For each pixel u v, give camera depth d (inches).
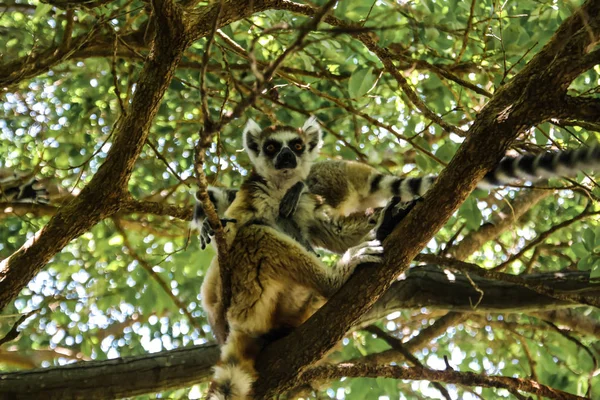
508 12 475.2
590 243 388.5
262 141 434.0
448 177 288.0
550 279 418.3
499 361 539.2
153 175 525.7
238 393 315.6
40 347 580.4
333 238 404.8
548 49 285.9
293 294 354.6
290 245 352.8
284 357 315.9
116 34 370.9
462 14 461.7
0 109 556.4
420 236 297.6
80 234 317.4
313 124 452.1
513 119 273.6
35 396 375.2
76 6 354.3
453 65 434.6
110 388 386.9
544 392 357.7
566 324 489.7
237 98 525.7
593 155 287.4
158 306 507.5
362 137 546.3
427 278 422.0
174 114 541.6
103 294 528.1
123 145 304.3
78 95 552.7
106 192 311.1
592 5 277.6
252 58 198.1
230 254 357.4
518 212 513.7
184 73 520.7
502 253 573.6
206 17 300.8
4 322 547.2
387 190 427.8
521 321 550.0
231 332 342.0
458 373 359.3
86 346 512.1
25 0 538.9
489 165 282.7
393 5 386.0
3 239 572.4
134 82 533.6
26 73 388.2
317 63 473.7
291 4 327.6
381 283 306.0
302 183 414.3
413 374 356.5
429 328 496.7
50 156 530.3
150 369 394.6
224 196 442.6
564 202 542.9
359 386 453.1
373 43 350.0
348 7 397.4
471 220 405.1
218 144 380.8
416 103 350.6
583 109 266.8
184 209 332.5
